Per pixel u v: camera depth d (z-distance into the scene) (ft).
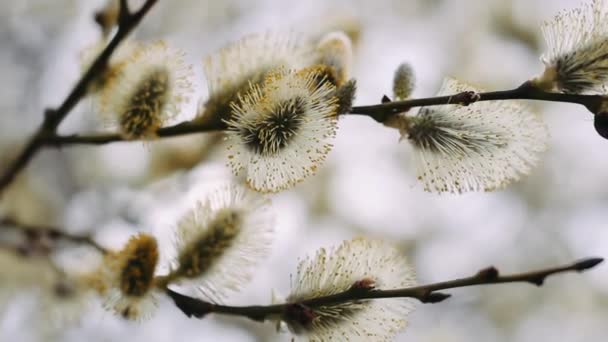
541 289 2.46
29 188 1.80
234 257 1.28
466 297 2.46
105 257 1.28
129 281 1.26
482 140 1.27
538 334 2.45
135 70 1.30
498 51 2.41
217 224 1.28
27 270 1.61
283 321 1.25
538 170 2.51
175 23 2.13
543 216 2.52
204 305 1.26
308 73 1.24
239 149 1.24
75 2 2.00
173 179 1.58
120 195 1.75
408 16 2.35
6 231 1.51
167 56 1.30
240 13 2.16
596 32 1.24
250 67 1.28
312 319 1.23
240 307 1.25
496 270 1.22
